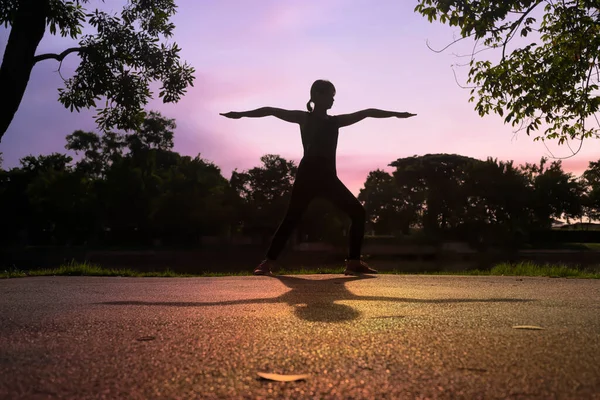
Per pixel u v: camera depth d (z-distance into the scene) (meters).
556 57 9.77
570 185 55.78
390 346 2.30
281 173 48.03
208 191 46.78
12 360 2.11
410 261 38.16
